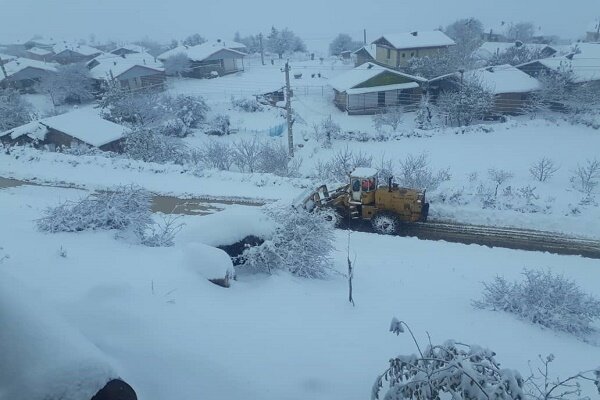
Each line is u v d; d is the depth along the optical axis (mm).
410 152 26312
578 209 15180
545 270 11508
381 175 18719
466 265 11664
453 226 14766
